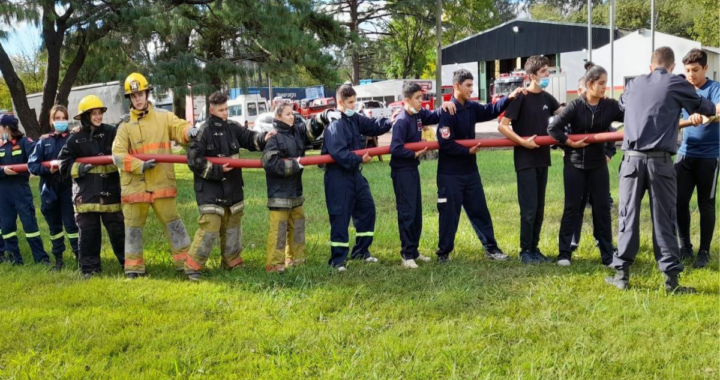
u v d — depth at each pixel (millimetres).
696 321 4441
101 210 6379
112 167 6414
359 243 6590
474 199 6348
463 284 5508
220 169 6004
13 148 7129
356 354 4129
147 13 18625
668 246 5051
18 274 6547
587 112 5844
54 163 6527
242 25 21578
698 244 6785
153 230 8766
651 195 5066
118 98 20203
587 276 5594
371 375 3811
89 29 18859
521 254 6332
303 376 3865
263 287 5715
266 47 21062
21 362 4145
